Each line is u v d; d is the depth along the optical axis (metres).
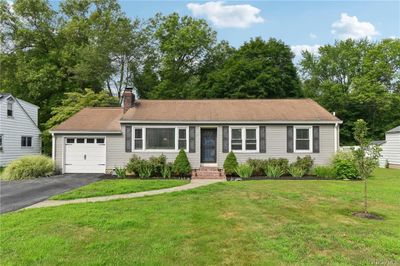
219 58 38.62
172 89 33.44
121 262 4.73
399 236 5.94
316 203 9.02
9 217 7.31
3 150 21.78
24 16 30.95
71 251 5.16
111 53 30.06
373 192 10.84
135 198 9.85
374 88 34.97
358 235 5.98
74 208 8.28
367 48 39.22
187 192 10.84
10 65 30.78
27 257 4.91
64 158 17.42
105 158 17.19
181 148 16.88
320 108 18.33
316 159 16.64
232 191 11.03
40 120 29.83
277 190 11.23
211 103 19.73
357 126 8.55
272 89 30.25
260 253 5.11
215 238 5.82
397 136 22.23
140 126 16.94
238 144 16.89
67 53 30.31
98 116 19.22
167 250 5.22
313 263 4.70
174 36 37.28
